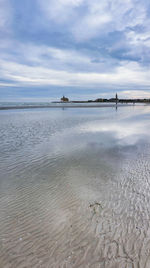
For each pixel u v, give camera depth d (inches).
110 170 217.8
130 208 139.3
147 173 203.8
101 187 175.3
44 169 225.3
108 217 129.5
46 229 119.3
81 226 121.3
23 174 209.9
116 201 149.6
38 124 628.7
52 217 131.6
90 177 199.5
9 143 356.8
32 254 100.3
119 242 107.0
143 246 103.9
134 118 819.4
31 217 131.8
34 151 303.9
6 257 98.6
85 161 252.7
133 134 438.0
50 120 753.6
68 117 890.1
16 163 246.4
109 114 1087.6
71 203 148.9
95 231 116.4
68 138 404.5
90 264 93.5
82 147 327.0
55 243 107.6
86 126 581.9
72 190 170.9
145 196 155.7
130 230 116.2
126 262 94.3
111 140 380.2
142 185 176.1
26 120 747.4
